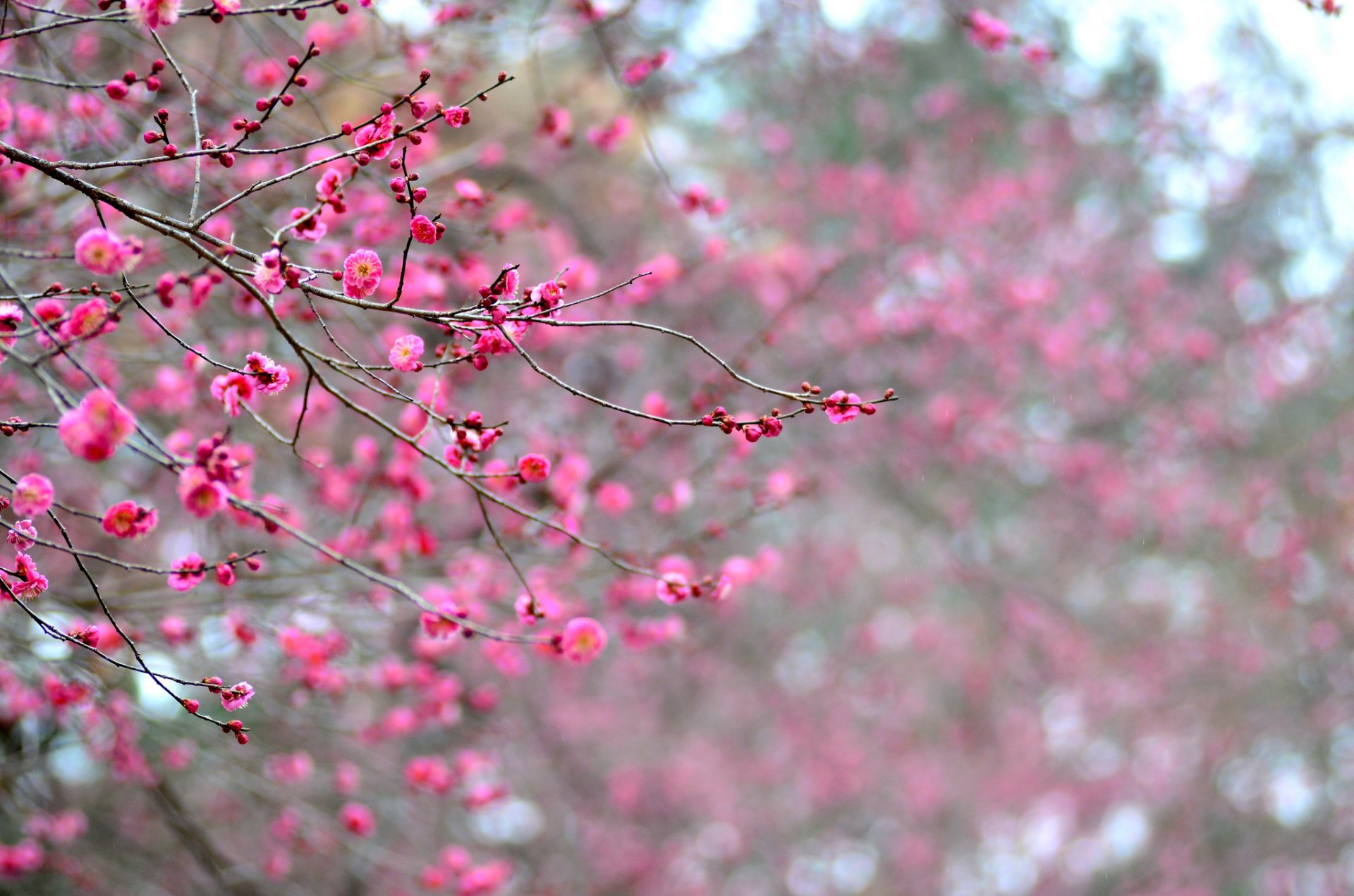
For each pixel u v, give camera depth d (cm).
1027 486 1010
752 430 232
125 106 396
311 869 599
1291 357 1066
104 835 548
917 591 1145
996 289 920
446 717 482
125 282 227
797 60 925
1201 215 1115
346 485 460
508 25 455
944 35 1102
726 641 1001
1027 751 1154
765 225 808
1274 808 1059
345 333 495
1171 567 1114
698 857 1074
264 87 443
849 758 1105
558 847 852
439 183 460
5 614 382
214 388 235
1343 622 985
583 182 848
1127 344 1026
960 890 1169
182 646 433
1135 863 1092
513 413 619
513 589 457
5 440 468
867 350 884
